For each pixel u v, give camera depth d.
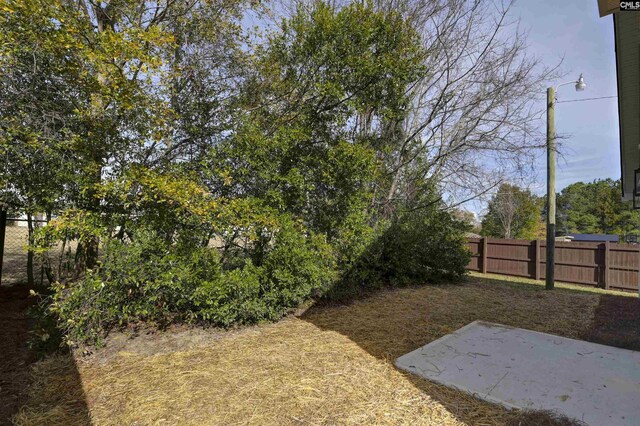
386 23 5.54
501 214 16.22
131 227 3.86
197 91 4.99
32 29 3.09
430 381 2.90
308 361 3.32
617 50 3.94
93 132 3.82
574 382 2.87
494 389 2.75
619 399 2.58
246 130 4.85
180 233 4.11
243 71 5.55
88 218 3.68
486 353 3.51
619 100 4.85
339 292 5.64
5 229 5.81
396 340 3.94
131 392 2.73
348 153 5.02
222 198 4.21
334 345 3.74
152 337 3.86
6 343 3.70
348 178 5.27
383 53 5.61
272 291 4.45
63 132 3.82
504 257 11.10
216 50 5.23
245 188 4.89
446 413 2.43
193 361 3.30
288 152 4.92
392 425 2.30
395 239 7.14
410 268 7.32
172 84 4.57
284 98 5.84
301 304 5.23
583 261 9.73
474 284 8.12
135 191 3.81
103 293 3.52
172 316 4.18
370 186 6.99
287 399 2.62
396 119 7.26
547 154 8.27
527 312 5.49
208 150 4.78
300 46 5.48
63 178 3.72
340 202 5.45
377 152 7.48
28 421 2.35
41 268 5.42
